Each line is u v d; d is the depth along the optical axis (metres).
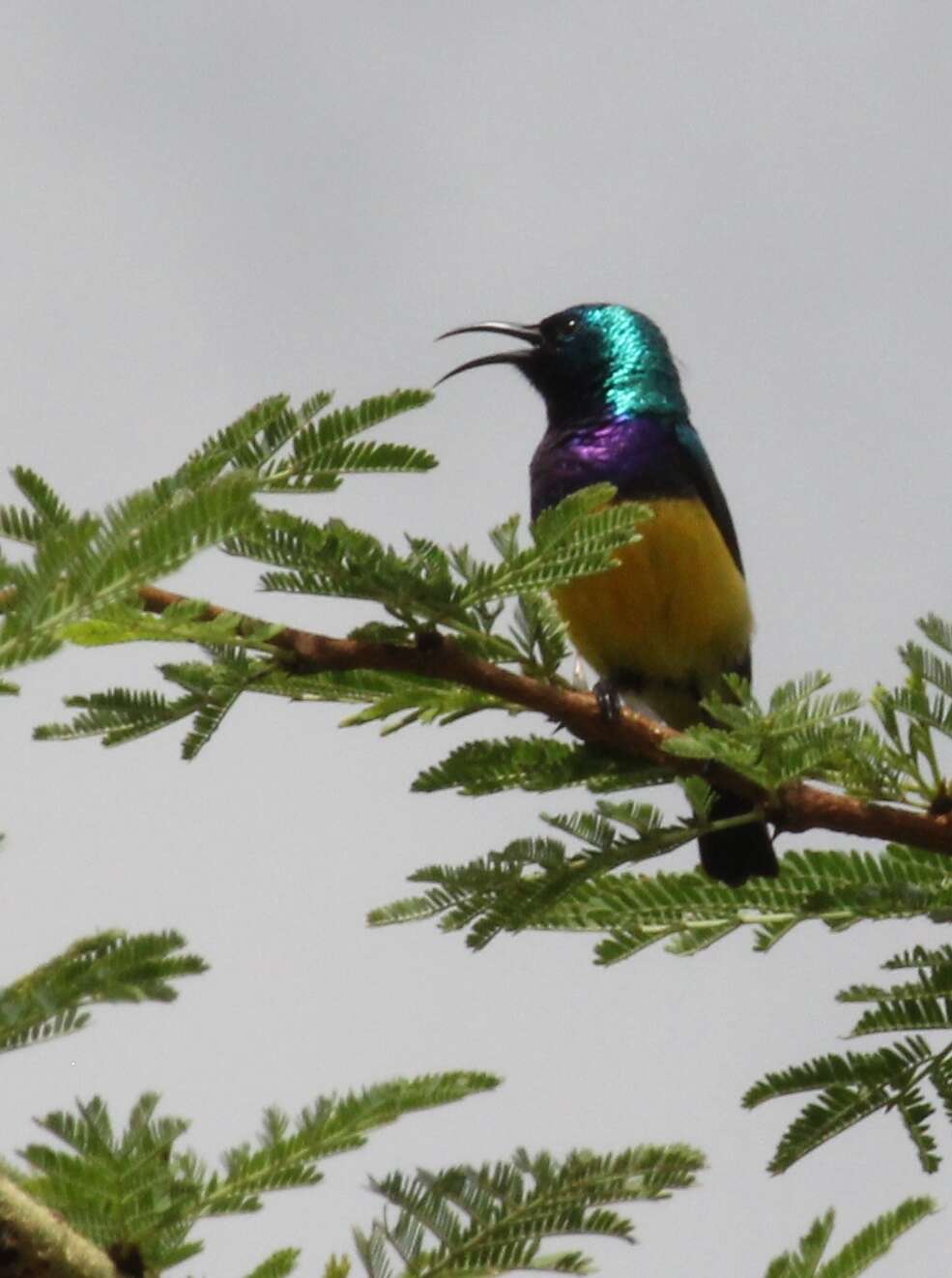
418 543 8.71
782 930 9.20
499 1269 6.37
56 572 5.85
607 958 9.18
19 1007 5.87
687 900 9.15
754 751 8.84
